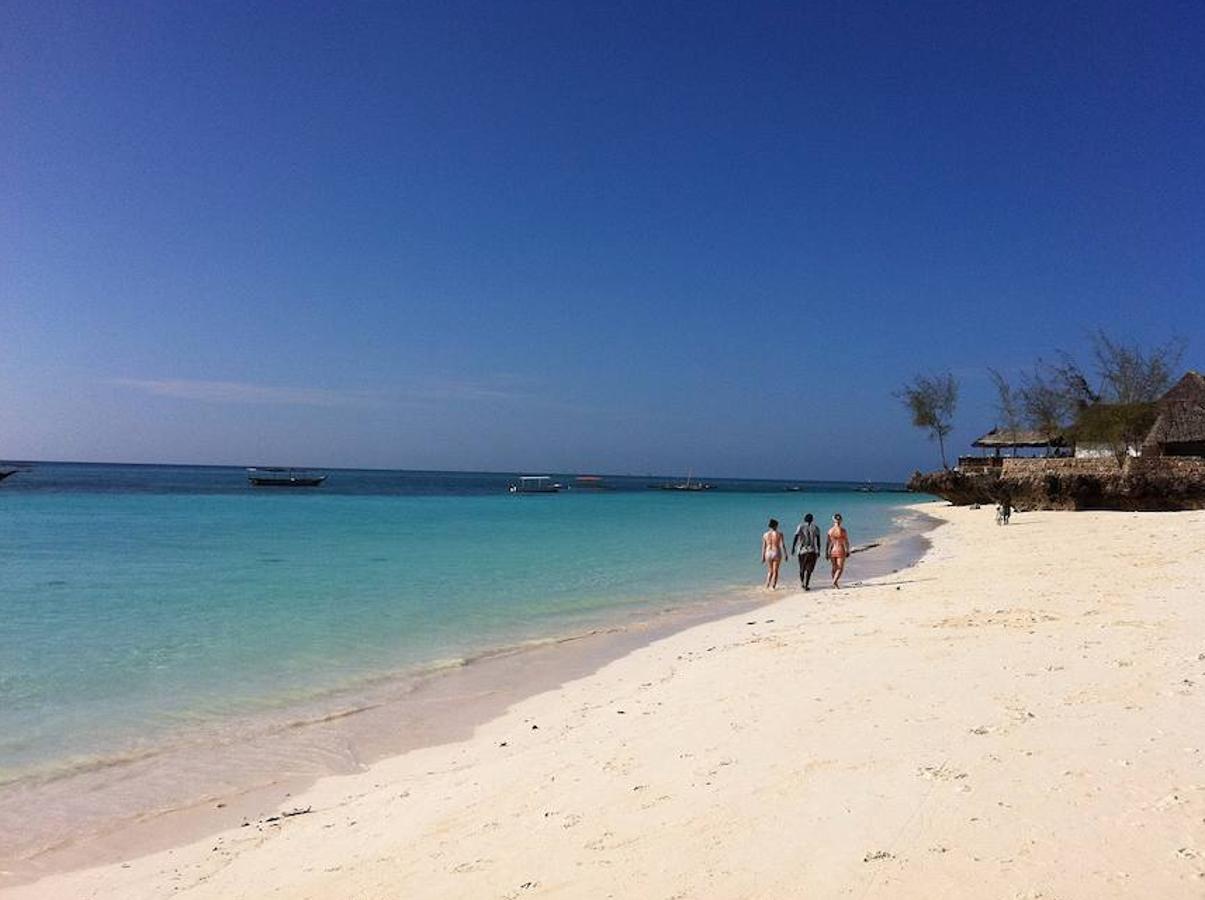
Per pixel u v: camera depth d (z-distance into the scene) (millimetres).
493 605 18469
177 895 5574
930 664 9609
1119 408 55094
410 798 7152
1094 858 4469
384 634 15172
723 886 4641
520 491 118562
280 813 7277
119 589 20203
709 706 8898
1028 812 5109
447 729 9688
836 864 4727
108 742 9180
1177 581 15516
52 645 13859
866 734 7062
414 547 32000
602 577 23516
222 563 25969
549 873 5098
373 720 10016
